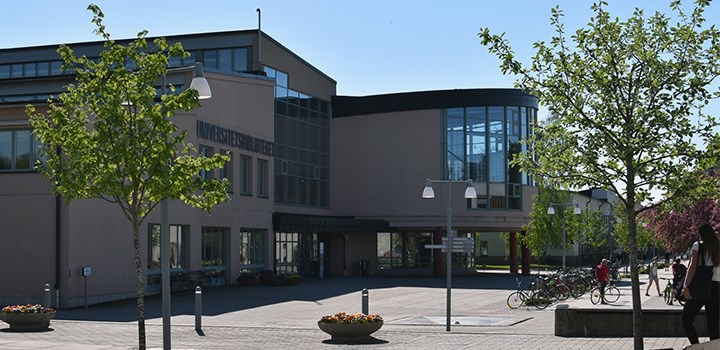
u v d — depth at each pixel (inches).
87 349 703.7
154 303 1267.2
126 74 590.2
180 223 1508.4
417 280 2038.6
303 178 2138.3
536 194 2246.6
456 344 749.3
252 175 1795.0
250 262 1801.2
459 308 1238.9
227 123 1688.0
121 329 898.7
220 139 1651.1
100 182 578.9
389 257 2335.1
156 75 601.0
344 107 2289.6
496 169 2214.6
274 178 1983.3
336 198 2284.7
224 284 1680.6
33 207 1205.7
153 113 582.2
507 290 1673.2
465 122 2207.2
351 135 2279.8
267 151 1866.4
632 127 498.6
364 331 788.6
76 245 1205.7
